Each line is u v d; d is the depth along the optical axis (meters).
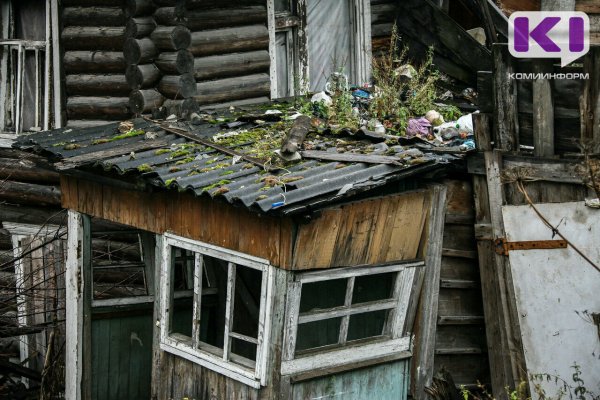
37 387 11.45
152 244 10.64
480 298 9.25
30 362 11.91
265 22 12.45
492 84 8.49
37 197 11.85
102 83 11.69
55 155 9.58
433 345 8.91
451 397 8.43
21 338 11.97
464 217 9.09
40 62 12.04
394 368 8.82
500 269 8.58
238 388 8.45
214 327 10.52
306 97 12.08
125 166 8.76
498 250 8.57
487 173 8.59
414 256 8.78
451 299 9.20
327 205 7.71
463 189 9.08
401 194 8.42
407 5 13.02
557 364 8.31
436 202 8.69
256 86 12.34
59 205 11.82
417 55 12.99
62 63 11.88
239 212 8.28
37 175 11.83
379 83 11.72
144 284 11.66
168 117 11.12
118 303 10.40
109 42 11.57
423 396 8.91
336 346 8.41
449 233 9.15
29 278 11.83
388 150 8.75
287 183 7.81
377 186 7.91
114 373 10.52
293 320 8.02
